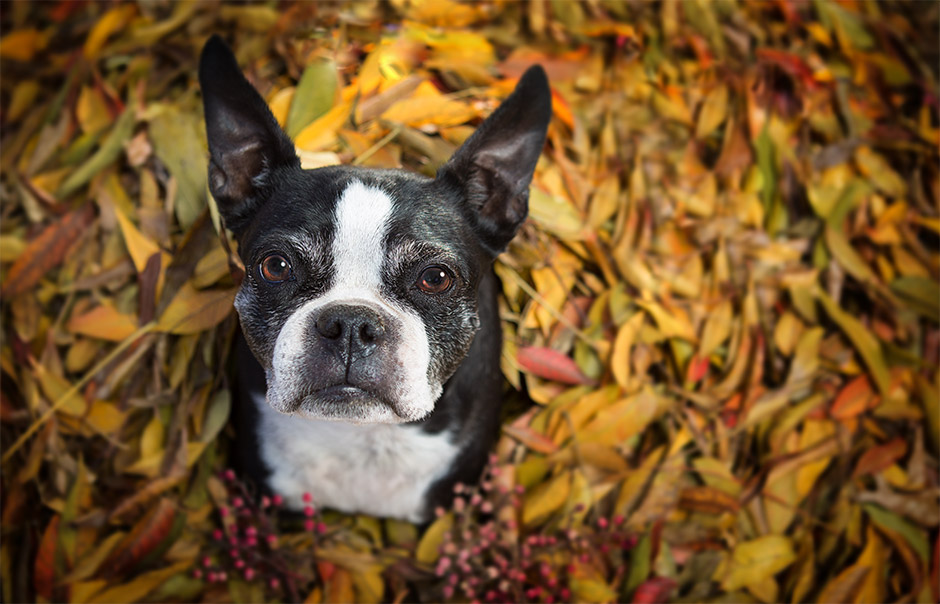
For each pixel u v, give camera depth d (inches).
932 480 22.9
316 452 21.0
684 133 25.0
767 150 24.7
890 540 22.1
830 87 25.6
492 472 21.6
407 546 21.8
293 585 20.8
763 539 22.0
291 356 17.2
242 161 19.5
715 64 25.6
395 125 22.1
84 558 20.7
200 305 20.7
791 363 23.3
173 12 24.6
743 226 24.2
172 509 20.9
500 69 24.2
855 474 22.7
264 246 18.1
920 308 24.0
